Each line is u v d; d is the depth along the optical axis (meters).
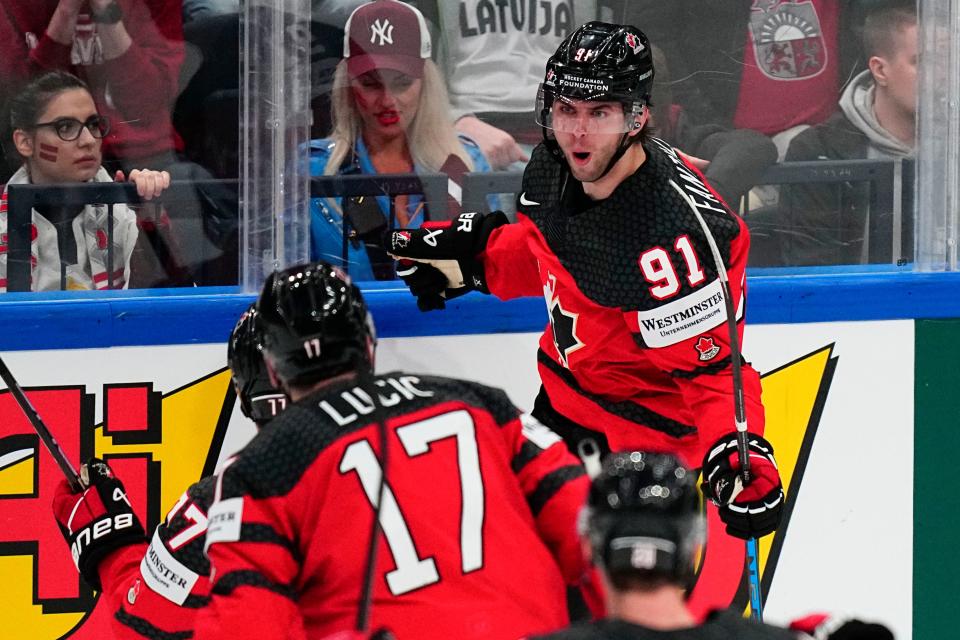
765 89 11.69
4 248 11.81
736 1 11.56
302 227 11.92
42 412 11.68
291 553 7.84
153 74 11.63
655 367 10.55
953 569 11.80
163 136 11.76
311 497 7.80
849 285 11.62
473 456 8.02
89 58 11.58
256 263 11.90
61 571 11.68
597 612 8.20
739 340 10.20
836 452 11.77
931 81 11.59
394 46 11.64
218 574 7.74
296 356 8.30
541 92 10.04
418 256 11.31
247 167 11.80
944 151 11.69
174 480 11.80
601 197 9.89
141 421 11.74
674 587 6.39
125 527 10.30
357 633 7.10
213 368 11.73
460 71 11.77
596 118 9.54
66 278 11.89
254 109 11.73
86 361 11.68
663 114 11.77
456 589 7.71
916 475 11.79
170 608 9.77
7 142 11.69
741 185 11.82
